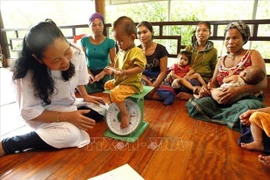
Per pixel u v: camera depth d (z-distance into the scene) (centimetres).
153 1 370
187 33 337
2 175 93
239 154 108
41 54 89
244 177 91
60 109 118
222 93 146
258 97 150
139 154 109
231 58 161
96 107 146
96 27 219
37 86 104
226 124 142
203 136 128
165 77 209
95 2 318
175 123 147
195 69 208
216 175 92
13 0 483
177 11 380
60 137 110
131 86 123
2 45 458
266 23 205
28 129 146
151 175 92
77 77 125
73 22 492
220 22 221
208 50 203
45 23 91
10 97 225
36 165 100
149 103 189
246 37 148
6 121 160
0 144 108
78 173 94
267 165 94
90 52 225
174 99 190
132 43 124
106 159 105
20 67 99
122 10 418
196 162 102
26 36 91
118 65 133
